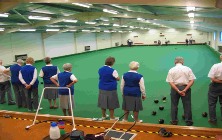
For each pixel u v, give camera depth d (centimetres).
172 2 511
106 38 3391
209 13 923
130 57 1973
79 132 196
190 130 233
